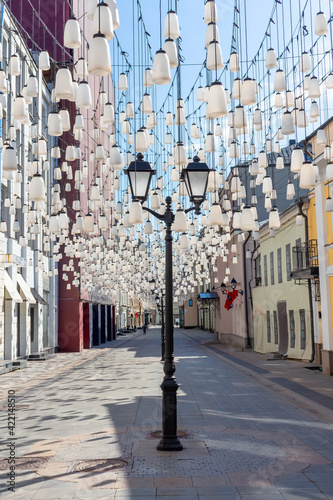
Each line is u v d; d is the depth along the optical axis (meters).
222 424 10.32
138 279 26.64
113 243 15.68
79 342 35.09
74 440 9.12
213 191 9.73
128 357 29.62
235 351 32.56
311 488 6.38
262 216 31.94
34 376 20.52
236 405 12.65
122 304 76.06
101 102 9.09
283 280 25.61
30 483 6.73
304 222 22.09
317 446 8.44
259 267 31.28
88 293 38.34
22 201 25.44
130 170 8.43
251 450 8.20
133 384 16.98
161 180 13.00
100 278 26.48
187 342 45.81
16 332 25.94
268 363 23.25
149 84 7.61
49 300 33.97
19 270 27.33
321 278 18.81
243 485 6.51
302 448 8.31
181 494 6.21
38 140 10.23
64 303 35.25
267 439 8.96
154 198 10.86
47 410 12.39
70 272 34.84
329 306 18.27
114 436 9.34
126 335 67.69
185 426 10.12
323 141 10.38
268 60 7.94
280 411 11.81
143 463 7.52
